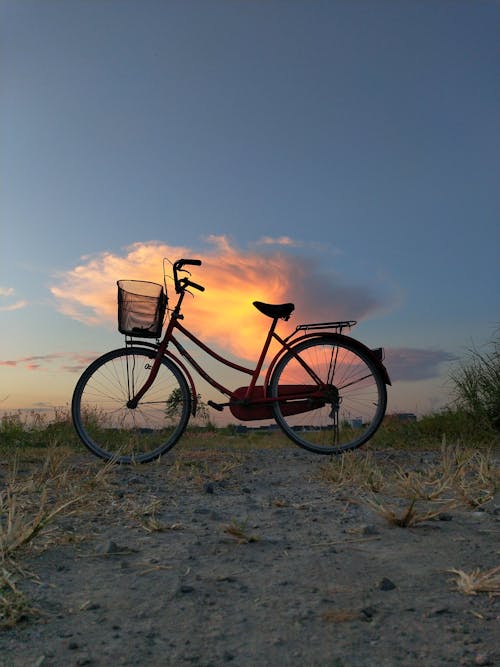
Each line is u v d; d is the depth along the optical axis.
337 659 1.44
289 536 2.64
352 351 5.14
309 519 2.96
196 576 2.06
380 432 7.00
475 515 2.94
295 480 4.21
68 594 1.91
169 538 2.61
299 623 1.65
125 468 4.74
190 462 5.03
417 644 1.51
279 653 1.47
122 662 1.44
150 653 1.48
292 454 5.77
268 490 3.84
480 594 1.86
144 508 3.13
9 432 7.32
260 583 1.99
